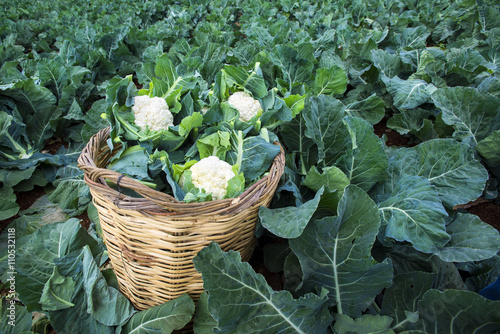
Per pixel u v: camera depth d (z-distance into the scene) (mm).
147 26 9078
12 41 6238
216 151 2352
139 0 10906
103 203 1735
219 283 1555
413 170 2408
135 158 2137
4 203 2818
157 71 2641
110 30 6762
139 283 1976
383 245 2098
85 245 2145
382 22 7457
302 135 2627
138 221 1660
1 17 7992
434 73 3992
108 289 1991
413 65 4352
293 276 1937
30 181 3170
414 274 1850
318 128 2410
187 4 10438
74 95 3773
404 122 3684
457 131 3020
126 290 2182
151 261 1810
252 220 1920
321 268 1774
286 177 2270
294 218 1739
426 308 1607
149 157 2121
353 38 5578
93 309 1908
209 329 1770
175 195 1891
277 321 1644
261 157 2145
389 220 2051
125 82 2236
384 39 5836
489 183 2873
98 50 4961
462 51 4520
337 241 1729
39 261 2111
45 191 3250
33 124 3535
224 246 1859
